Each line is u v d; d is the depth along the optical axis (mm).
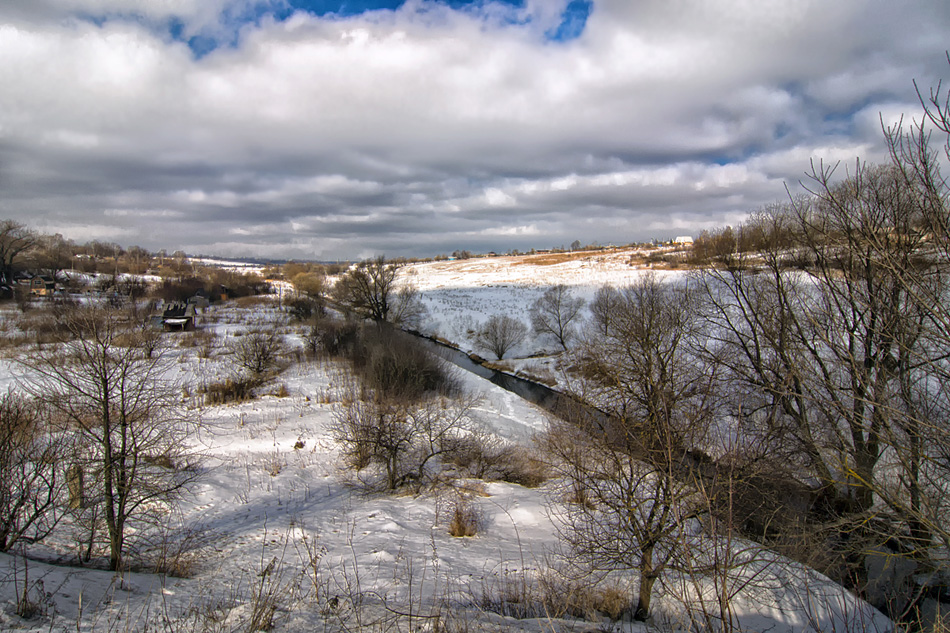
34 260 64000
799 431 10328
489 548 10688
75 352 8156
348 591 7449
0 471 7824
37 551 8656
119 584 7137
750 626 7160
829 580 8523
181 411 20922
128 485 8250
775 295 12930
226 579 8047
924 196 4703
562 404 13875
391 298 49625
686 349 13445
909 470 5469
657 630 6812
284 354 33844
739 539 7605
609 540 7531
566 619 7176
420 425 16359
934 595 8641
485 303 57312
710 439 7273
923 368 5941
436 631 5570
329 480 15500
